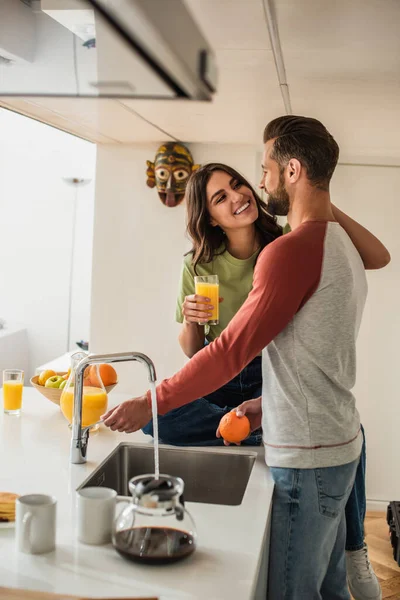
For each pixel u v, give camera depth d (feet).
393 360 13.79
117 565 3.91
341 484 5.39
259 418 6.70
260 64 6.92
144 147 13.07
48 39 2.94
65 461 5.93
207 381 5.35
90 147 19.03
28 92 3.97
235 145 12.92
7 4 2.76
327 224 5.42
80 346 17.80
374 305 13.79
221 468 6.50
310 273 5.17
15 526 4.15
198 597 3.56
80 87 3.64
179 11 2.59
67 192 19.25
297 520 5.32
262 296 5.17
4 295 19.75
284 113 9.70
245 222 7.63
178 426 6.66
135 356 5.47
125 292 13.26
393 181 13.57
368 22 5.43
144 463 6.63
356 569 6.93
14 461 5.85
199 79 3.08
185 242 13.04
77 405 5.84
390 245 13.66
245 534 4.48
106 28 2.61
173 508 4.04
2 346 17.39
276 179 5.70
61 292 19.48
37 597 3.43
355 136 11.37
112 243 13.25
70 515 4.66
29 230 19.52
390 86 7.78
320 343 5.23
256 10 5.16
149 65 2.91
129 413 5.55
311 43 6.10
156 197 13.07
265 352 5.56
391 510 11.79
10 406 7.64
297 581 5.38
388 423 13.80
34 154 19.31
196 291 7.67
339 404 5.38
